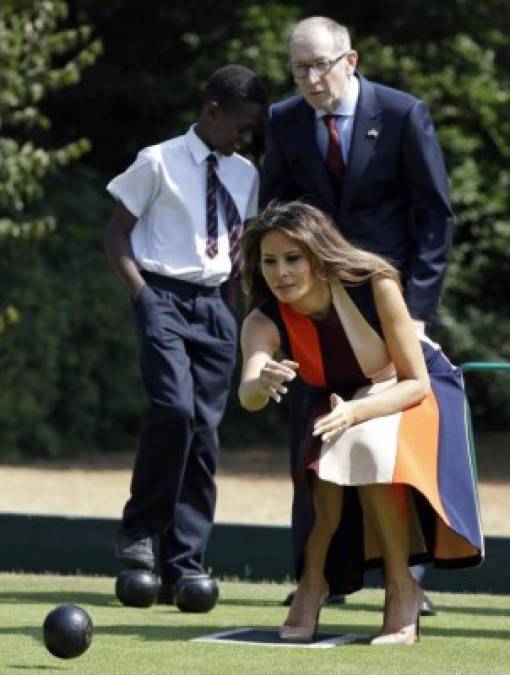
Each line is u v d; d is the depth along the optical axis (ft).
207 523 74.59
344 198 68.85
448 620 68.90
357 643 59.06
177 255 73.77
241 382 58.90
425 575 85.05
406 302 67.36
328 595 63.67
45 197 188.44
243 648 57.16
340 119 68.90
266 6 196.54
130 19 200.44
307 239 56.85
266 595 78.64
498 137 200.64
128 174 73.51
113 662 53.52
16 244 175.42
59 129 203.41
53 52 171.01
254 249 58.39
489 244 202.39
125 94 198.49
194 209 73.82
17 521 90.48
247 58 192.03
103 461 179.52
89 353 183.93
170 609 71.36
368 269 57.47
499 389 197.98
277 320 59.67
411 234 69.36
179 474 72.95
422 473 56.70
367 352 58.39
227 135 73.97
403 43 200.64
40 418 178.91
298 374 60.85
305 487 57.00
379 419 57.06
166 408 72.13
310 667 52.75
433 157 68.28
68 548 89.66
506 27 206.69
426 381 58.03
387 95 68.95
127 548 73.36
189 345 74.23
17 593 77.10
